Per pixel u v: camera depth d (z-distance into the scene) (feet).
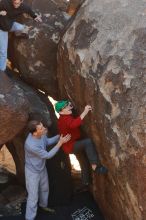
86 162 21.54
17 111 19.42
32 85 23.40
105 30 18.33
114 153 17.72
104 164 19.17
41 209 22.59
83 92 19.17
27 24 21.99
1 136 19.71
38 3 22.45
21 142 23.58
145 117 16.17
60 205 22.97
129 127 16.61
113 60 17.53
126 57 17.17
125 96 16.87
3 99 19.17
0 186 25.44
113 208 20.34
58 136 20.79
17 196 24.38
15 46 22.44
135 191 17.08
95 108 18.48
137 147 16.38
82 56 18.95
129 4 18.42
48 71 22.43
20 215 22.77
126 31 17.67
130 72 16.88
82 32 19.34
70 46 19.75
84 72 18.81
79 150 19.63
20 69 22.98
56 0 24.84
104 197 21.07
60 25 22.13
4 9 20.21
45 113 22.04
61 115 19.08
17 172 25.57
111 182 19.38
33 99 22.33
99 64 18.06
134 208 17.67
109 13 18.60
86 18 19.35
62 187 23.22
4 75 20.30
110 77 17.48
